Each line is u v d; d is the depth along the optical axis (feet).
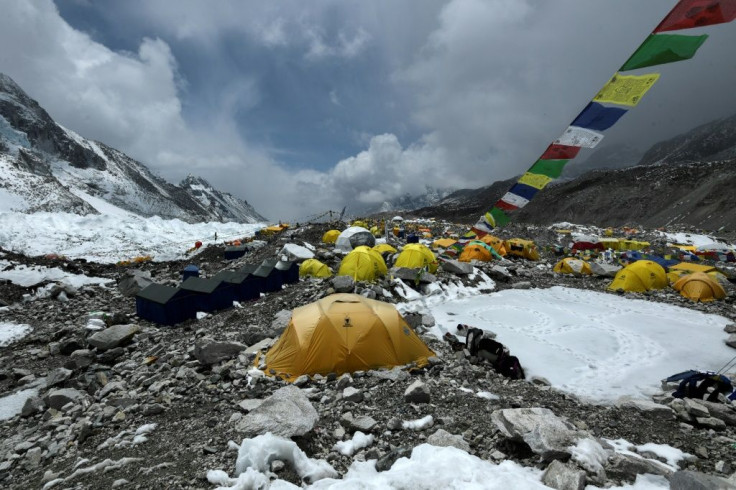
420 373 34.37
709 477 16.65
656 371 37.22
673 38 21.24
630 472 18.92
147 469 20.56
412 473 17.84
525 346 43.50
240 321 55.52
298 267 79.46
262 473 18.29
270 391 30.99
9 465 25.81
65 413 33.14
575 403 30.04
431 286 66.28
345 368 33.91
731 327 48.65
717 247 137.39
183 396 32.09
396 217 212.23
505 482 17.28
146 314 61.57
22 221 204.85
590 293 70.49
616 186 614.34
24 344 53.67
